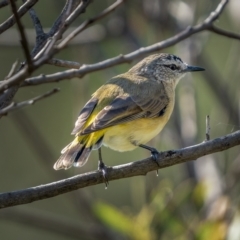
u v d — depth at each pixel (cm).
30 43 1460
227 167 1384
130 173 880
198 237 1153
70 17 644
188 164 1338
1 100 705
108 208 1203
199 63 1436
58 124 1931
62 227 1338
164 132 1355
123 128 1009
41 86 1936
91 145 934
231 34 826
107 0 1606
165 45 773
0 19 1756
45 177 1914
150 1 1464
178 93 1502
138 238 1188
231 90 1502
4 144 1933
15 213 1338
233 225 1139
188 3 1495
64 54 1769
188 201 1241
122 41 1534
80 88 1386
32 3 718
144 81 1123
